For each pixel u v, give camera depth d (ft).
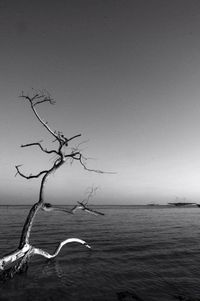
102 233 144.05
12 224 191.93
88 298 50.62
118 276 64.18
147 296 51.44
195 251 93.81
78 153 70.54
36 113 68.08
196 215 385.50
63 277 63.46
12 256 61.77
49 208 69.51
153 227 185.16
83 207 73.31
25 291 54.34
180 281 60.18
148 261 78.95
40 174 69.82
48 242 110.93
